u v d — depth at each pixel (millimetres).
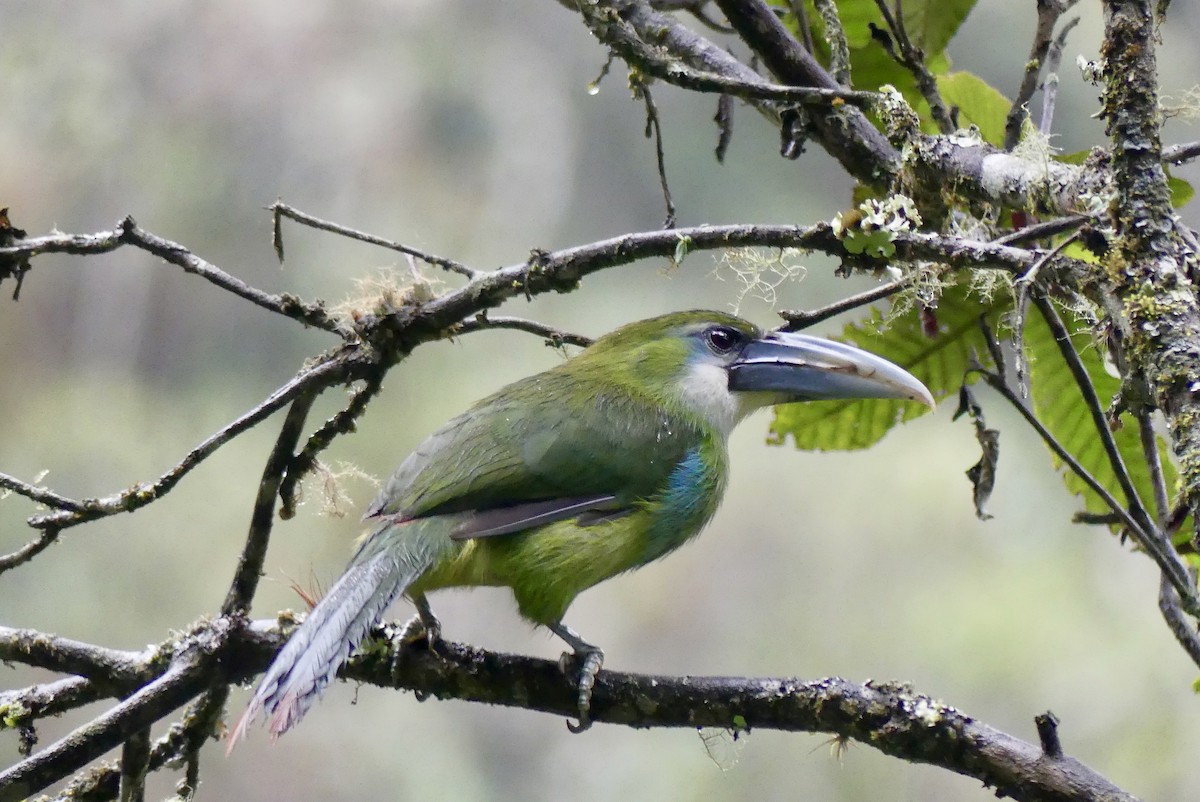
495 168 17500
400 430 15633
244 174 17016
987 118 5852
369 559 5703
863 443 6426
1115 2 3676
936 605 14742
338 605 5293
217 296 16734
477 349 16219
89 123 16516
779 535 15742
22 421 16031
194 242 16953
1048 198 4406
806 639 15352
